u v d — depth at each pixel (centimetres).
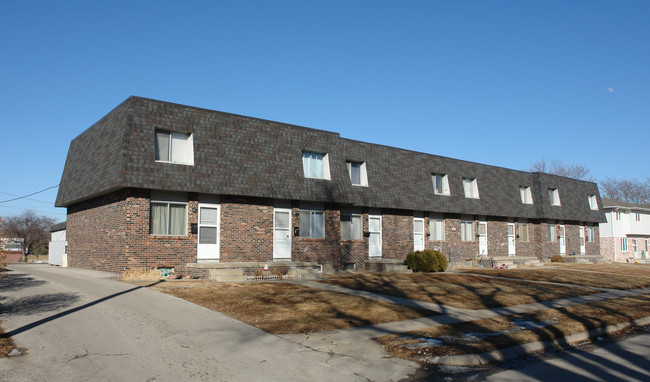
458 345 930
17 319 1038
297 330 1015
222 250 2027
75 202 2416
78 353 805
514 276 2489
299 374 748
